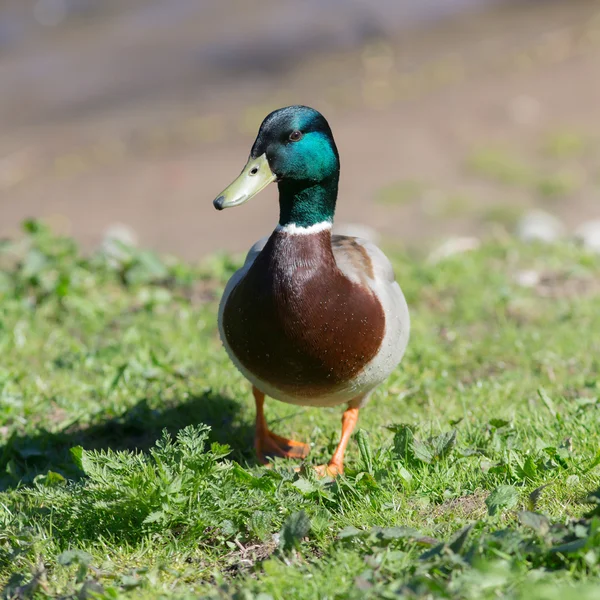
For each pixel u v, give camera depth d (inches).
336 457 293.6
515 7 1186.0
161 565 234.8
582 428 292.7
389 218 721.0
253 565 235.5
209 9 1222.9
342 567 219.8
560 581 203.2
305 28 1135.0
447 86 965.8
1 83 1019.3
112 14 1213.1
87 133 914.1
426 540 223.3
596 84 936.9
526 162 805.9
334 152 273.6
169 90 997.8
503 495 239.5
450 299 467.5
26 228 500.7
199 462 249.4
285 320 265.3
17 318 443.8
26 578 233.8
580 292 472.4
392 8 1198.3
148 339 418.3
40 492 267.4
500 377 367.9
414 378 372.2
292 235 269.7
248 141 877.8
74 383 377.4
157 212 759.7
